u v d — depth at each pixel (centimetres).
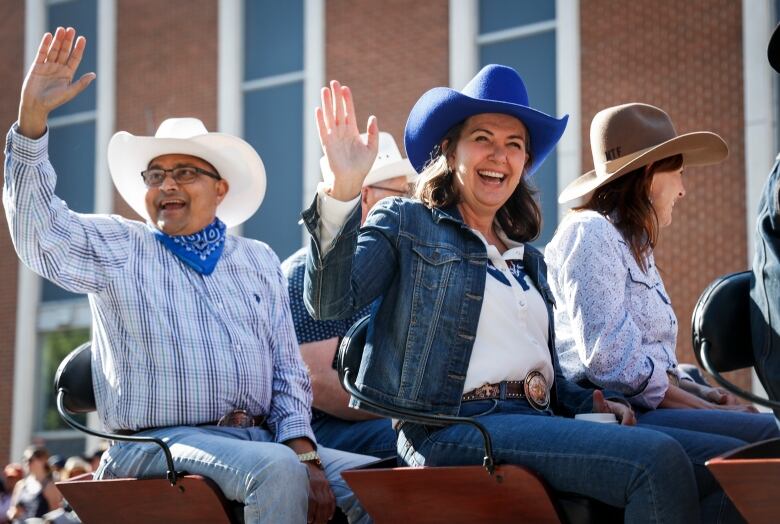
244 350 402
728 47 1173
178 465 362
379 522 320
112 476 385
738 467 260
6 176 372
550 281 411
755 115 1144
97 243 392
